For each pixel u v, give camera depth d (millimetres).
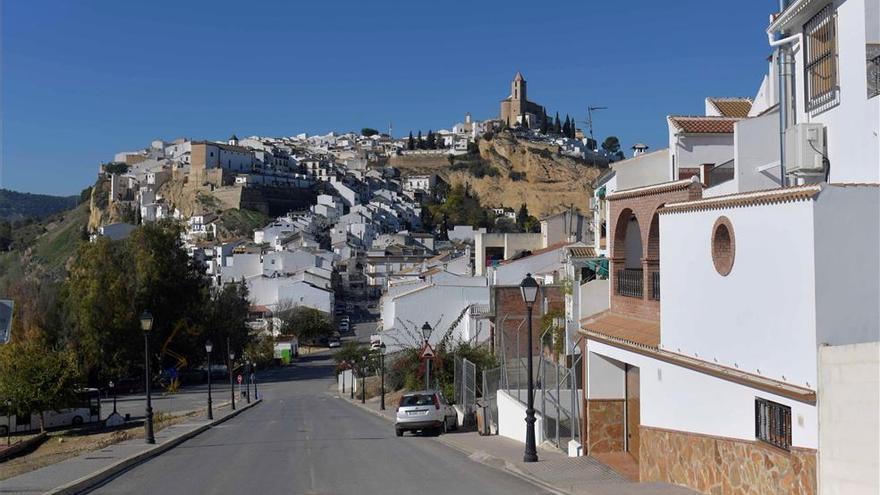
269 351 93312
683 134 24203
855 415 9883
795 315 11031
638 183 26438
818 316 10539
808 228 10695
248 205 185250
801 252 10867
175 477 19031
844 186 10664
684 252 14742
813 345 10594
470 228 187000
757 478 12117
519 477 18047
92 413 52781
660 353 15633
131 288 71188
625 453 20266
